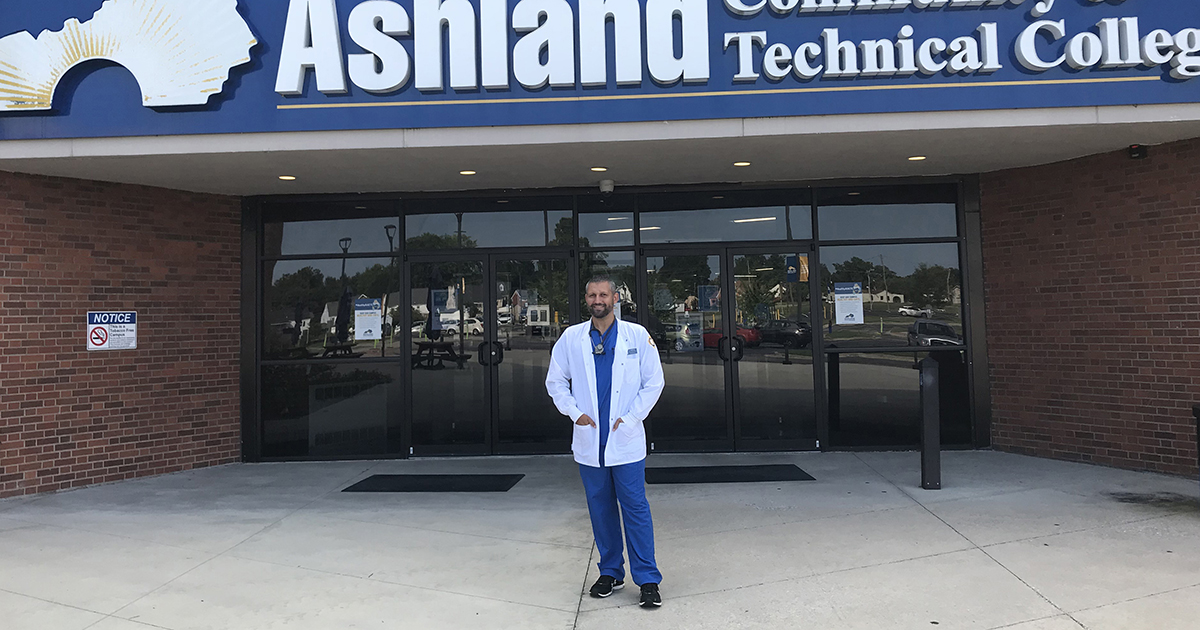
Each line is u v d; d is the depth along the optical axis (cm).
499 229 852
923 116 621
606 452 423
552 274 852
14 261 701
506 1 628
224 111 630
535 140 632
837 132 626
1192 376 680
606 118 625
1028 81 616
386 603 427
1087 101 612
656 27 625
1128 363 721
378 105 630
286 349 848
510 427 847
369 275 852
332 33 623
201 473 783
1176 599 408
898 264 838
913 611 402
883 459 789
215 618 408
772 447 835
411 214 855
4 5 632
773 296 843
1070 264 761
